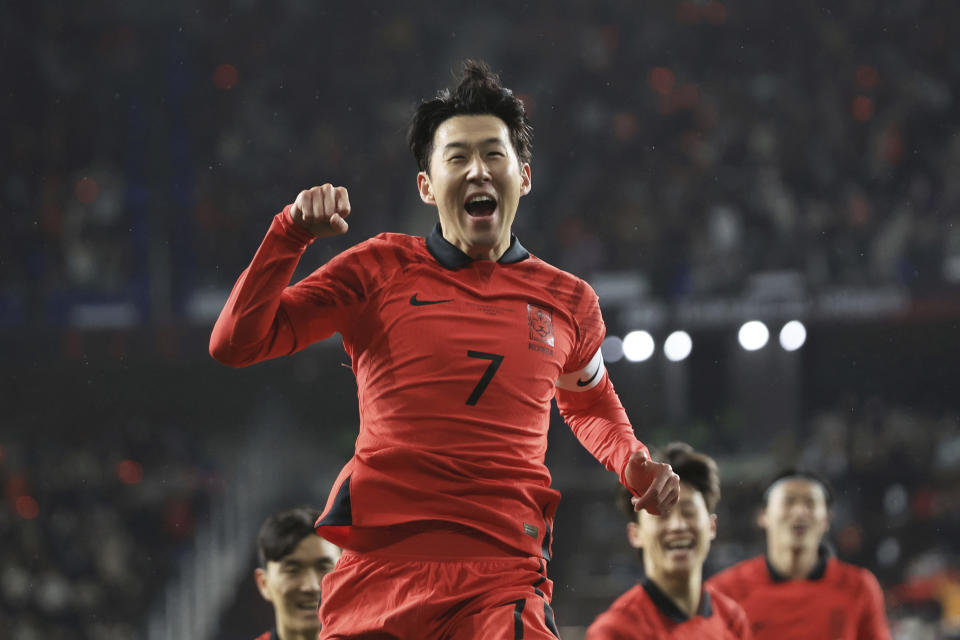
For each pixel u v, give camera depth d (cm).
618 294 6219
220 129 7156
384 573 831
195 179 6844
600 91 7531
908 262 5928
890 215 6375
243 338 813
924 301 5822
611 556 5456
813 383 6431
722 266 6028
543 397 873
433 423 832
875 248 6053
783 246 6034
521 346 862
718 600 1558
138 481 6022
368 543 841
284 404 6969
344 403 7019
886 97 7162
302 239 816
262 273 809
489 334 855
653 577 1512
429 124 909
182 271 6344
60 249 6322
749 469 5791
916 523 5481
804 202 6581
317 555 1338
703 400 6406
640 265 6281
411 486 828
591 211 6662
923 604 4819
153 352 6119
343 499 853
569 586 5262
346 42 7675
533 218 6856
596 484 5909
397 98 7556
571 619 5041
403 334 849
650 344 6094
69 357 6044
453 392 835
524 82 7669
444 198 877
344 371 6625
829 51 7450
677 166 6894
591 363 951
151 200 6569
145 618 5022
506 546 830
